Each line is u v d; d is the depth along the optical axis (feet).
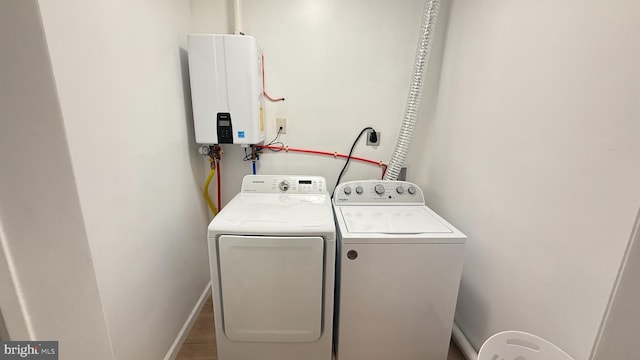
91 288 3.03
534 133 3.45
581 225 2.86
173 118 4.77
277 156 6.33
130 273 3.62
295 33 5.70
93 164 2.95
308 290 4.09
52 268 2.95
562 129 3.06
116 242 3.33
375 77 5.94
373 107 6.10
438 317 4.34
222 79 4.94
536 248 3.43
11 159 2.64
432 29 5.28
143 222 3.90
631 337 2.63
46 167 2.68
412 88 5.55
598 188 2.68
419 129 6.29
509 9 3.89
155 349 4.26
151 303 4.13
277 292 4.09
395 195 5.57
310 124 6.17
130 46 3.55
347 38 5.75
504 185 3.99
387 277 4.15
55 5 2.44
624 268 2.47
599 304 2.69
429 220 4.69
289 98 6.03
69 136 2.64
